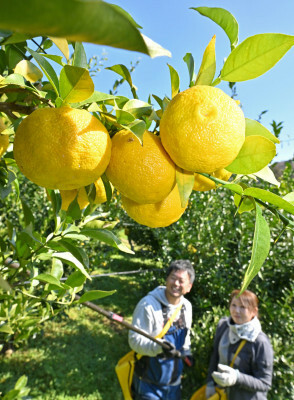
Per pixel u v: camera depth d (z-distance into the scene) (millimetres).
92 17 318
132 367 3562
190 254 6145
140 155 779
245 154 874
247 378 3055
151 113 928
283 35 785
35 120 717
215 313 5141
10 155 1257
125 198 956
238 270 5719
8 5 294
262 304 4797
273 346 4297
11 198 4191
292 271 5309
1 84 878
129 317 6969
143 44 368
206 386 3621
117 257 10695
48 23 314
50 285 1407
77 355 5445
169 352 3250
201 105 731
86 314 7047
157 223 944
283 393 4109
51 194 1194
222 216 6176
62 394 4492
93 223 1470
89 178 760
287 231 5312
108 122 885
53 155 701
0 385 4438
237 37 911
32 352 5379
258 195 834
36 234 1247
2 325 1689
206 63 897
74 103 821
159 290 3635
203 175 877
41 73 1081
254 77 865
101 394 4637
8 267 1369
